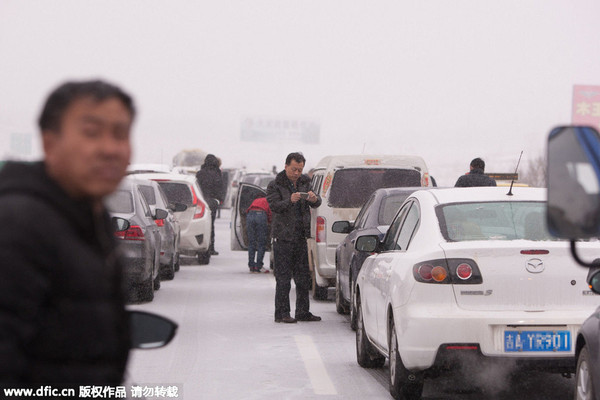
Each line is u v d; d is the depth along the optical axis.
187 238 43.38
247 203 41.41
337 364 19.12
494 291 14.00
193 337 22.50
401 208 17.92
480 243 14.33
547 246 14.17
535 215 15.48
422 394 16.08
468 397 15.85
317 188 33.31
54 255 4.57
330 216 29.69
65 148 4.75
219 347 21.03
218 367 18.50
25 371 4.49
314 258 30.47
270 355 20.09
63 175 4.77
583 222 6.43
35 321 4.51
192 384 16.72
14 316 4.42
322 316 26.83
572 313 13.89
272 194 25.22
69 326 4.62
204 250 43.94
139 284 29.34
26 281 4.44
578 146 6.47
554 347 13.81
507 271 14.02
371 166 29.70
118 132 4.85
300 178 25.30
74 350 4.66
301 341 22.05
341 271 26.42
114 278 5.05
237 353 20.23
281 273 25.25
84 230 4.81
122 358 5.08
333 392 16.19
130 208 29.14
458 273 14.06
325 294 31.16
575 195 6.45
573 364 13.79
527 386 16.84
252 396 15.76
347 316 26.86
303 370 18.36
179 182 43.62
